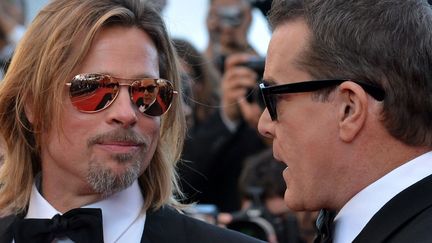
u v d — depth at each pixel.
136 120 2.92
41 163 3.16
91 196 3.03
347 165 2.63
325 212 2.79
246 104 5.61
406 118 2.56
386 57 2.58
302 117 2.69
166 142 3.23
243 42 6.54
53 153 2.99
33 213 3.09
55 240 2.96
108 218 3.02
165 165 3.19
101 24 2.91
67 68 2.93
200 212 4.68
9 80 3.09
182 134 3.26
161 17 3.08
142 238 3.06
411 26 2.62
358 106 2.59
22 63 3.06
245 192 4.81
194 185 5.56
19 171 3.16
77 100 2.92
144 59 2.98
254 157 5.03
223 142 5.59
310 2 2.72
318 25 2.67
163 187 3.18
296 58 2.69
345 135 2.62
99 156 2.91
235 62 5.69
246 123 5.64
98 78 2.92
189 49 5.54
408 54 2.59
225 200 5.58
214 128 5.65
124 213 3.06
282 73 2.72
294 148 2.72
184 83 4.25
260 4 5.64
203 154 5.58
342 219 2.64
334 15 2.66
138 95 2.95
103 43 2.94
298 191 2.73
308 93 2.67
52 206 3.07
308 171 2.69
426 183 2.52
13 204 3.16
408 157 2.58
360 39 2.61
